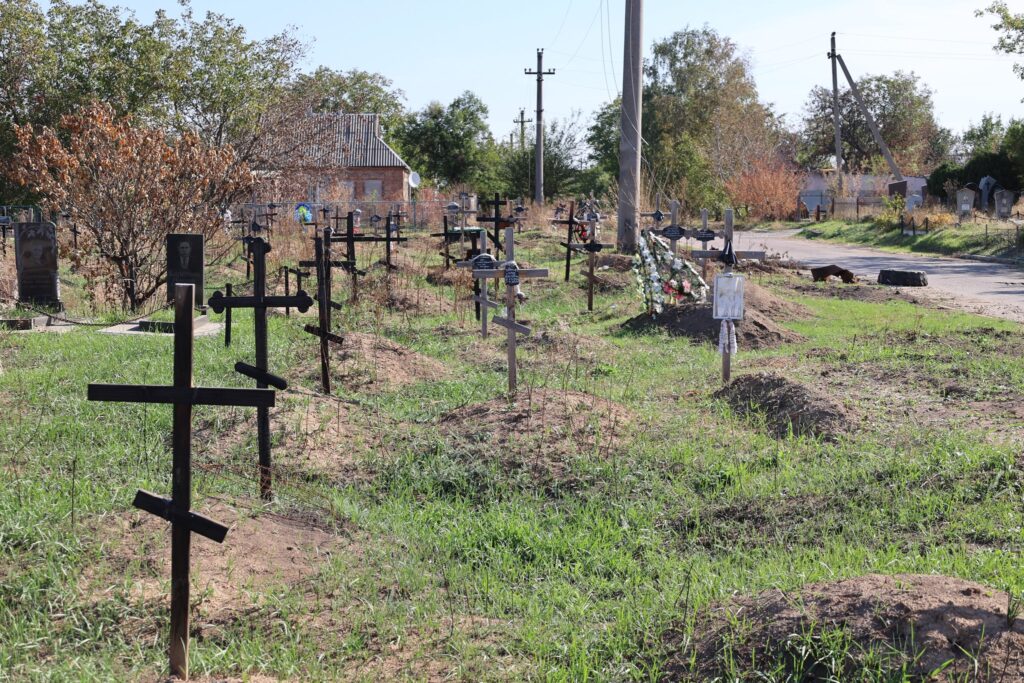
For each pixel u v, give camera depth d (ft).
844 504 23.22
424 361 40.16
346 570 19.67
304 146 142.72
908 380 36.14
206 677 15.08
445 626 17.48
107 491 22.45
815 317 58.80
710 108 255.91
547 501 24.99
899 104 317.01
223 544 19.98
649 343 48.49
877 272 97.50
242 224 98.37
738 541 22.03
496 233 69.10
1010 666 12.92
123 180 62.69
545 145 195.72
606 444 27.66
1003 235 124.88
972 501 22.84
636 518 23.49
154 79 144.87
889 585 15.03
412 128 235.81
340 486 25.77
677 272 53.21
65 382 35.88
